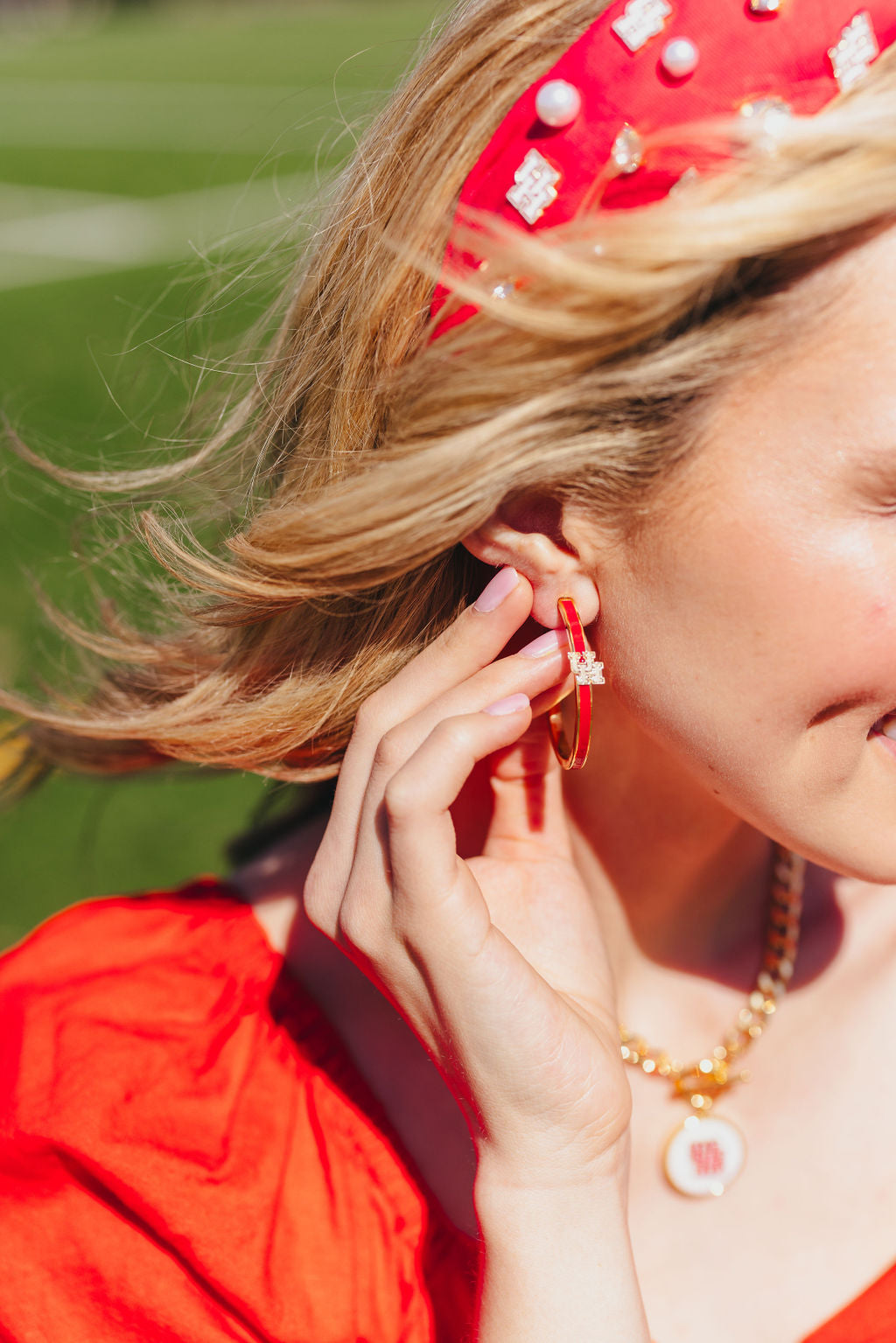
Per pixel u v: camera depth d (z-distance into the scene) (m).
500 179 0.92
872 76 0.80
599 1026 1.11
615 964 1.27
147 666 1.32
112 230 10.60
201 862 3.35
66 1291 1.14
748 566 0.84
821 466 0.81
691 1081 1.25
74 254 9.88
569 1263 1.01
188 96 19.86
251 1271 1.11
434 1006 1.03
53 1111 1.15
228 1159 1.15
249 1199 1.14
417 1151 1.18
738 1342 1.16
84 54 27.80
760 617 0.85
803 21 0.81
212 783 3.71
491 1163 1.03
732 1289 1.18
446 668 1.05
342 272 1.08
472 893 1.02
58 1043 1.21
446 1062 1.04
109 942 1.31
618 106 0.86
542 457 0.89
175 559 1.14
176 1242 1.12
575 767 1.04
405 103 1.03
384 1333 1.11
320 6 35.72
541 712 1.07
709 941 1.26
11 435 1.61
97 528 1.39
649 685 0.93
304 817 1.46
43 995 1.26
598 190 0.87
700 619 0.88
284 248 1.38
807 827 0.93
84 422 5.82
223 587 1.09
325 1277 1.12
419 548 0.97
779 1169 1.22
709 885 1.23
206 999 1.25
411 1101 1.20
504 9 0.94
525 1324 1.01
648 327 0.83
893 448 0.79
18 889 3.27
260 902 1.33
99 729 1.28
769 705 0.88
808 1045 1.25
